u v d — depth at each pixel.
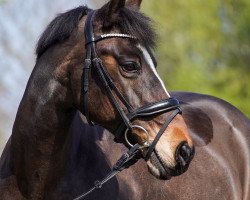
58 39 8.43
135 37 8.12
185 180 9.89
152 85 8.09
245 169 10.65
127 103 8.07
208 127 10.60
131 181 9.33
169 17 39.16
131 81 8.07
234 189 10.41
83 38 8.30
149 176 9.52
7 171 8.75
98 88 8.15
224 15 40.47
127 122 8.06
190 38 38.78
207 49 39.06
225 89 37.66
